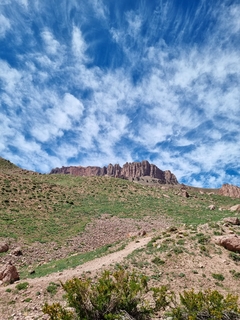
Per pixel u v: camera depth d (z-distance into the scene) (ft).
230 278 51.52
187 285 47.91
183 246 65.62
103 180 254.88
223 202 238.07
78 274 51.85
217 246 65.92
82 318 25.30
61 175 276.41
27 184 189.47
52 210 144.15
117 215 143.84
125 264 56.65
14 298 41.11
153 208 167.73
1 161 301.22
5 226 102.17
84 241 98.63
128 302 27.40
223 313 24.32
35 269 67.97
